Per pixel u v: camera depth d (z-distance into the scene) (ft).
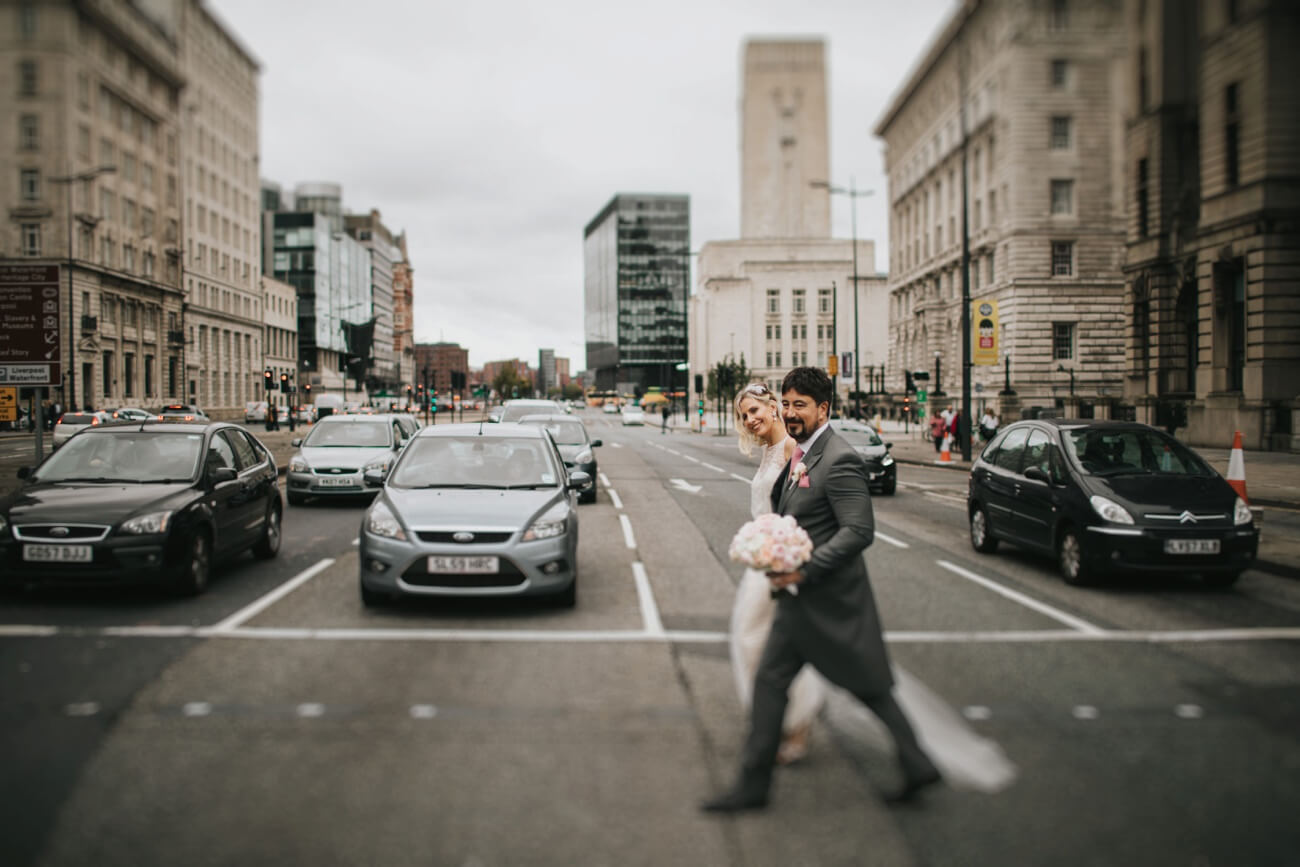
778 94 241.35
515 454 29.48
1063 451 30.45
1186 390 93.86
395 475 28.50
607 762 13.50
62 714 15.38
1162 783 12.78
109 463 27.89
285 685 17.20
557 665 18.85
